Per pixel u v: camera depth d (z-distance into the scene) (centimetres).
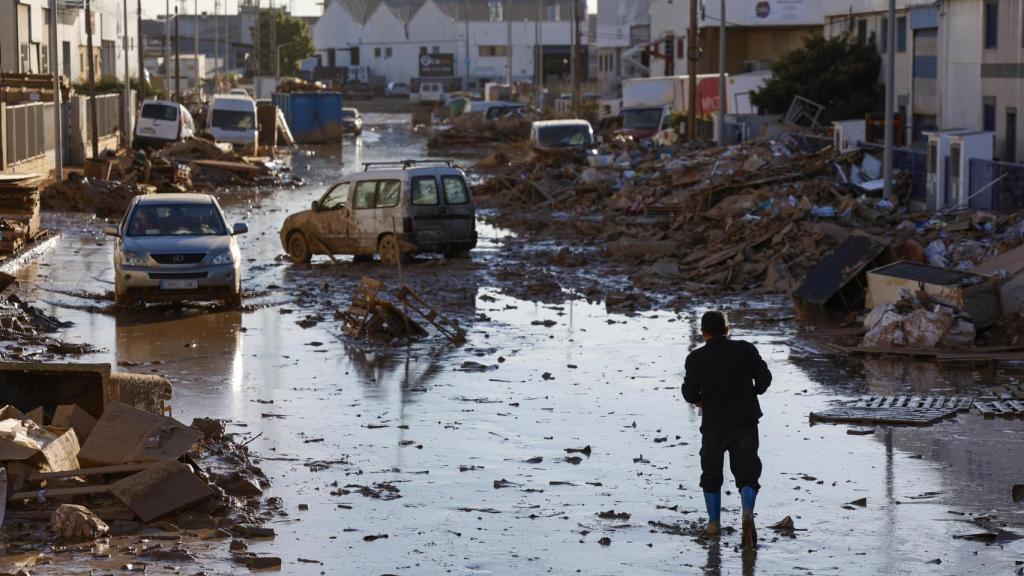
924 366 1622
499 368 1625
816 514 1011
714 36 8094
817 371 1599
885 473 1132
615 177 4116
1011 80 3700
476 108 8344
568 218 3562
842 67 5472
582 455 1205
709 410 942
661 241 2798
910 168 3381
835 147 3875
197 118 7975
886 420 1316
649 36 10625
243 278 2467
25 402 1145
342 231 2656
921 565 883
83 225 3381
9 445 988
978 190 2966
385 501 1049
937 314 1692
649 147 5378
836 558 899
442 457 1195
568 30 16100
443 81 15112
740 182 3206
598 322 1981
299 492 1073
